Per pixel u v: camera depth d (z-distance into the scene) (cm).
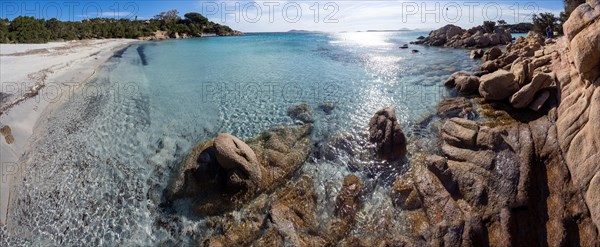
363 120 1481
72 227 968
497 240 798
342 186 1043
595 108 861
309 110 1620
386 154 1170
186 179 1085
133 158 1264
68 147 1330
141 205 1041
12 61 2666
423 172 1030
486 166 966
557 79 1241
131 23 8538
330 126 1432
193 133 1439
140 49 4662
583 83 1036
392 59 3241
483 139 1059
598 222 747
